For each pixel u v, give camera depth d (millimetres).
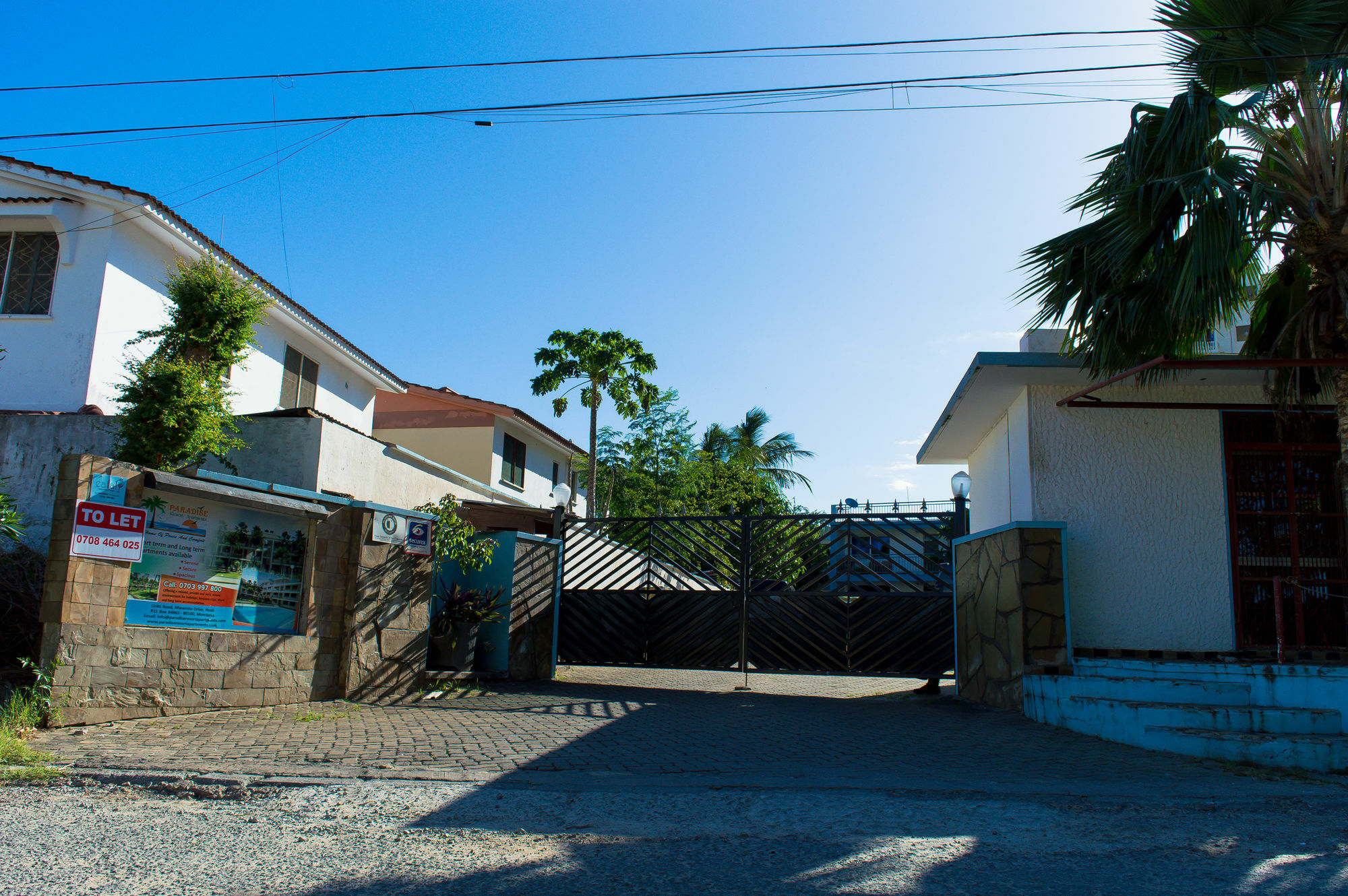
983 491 14133
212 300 10805
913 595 12664
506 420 25578
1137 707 7926
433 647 11711
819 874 4258
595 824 5094
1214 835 5102
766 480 39125
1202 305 8188
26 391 13070
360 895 3814
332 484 13211
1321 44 8344
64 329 13211
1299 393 9867
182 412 9812
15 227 13695
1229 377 10250
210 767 6207
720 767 6805
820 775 6547
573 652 13852
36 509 11359
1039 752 7629
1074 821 5363
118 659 7699
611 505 31703
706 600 13508
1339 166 8266
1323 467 10445
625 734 8289
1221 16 8648
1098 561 10383
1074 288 9188
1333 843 4965
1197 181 8078
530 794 5742
